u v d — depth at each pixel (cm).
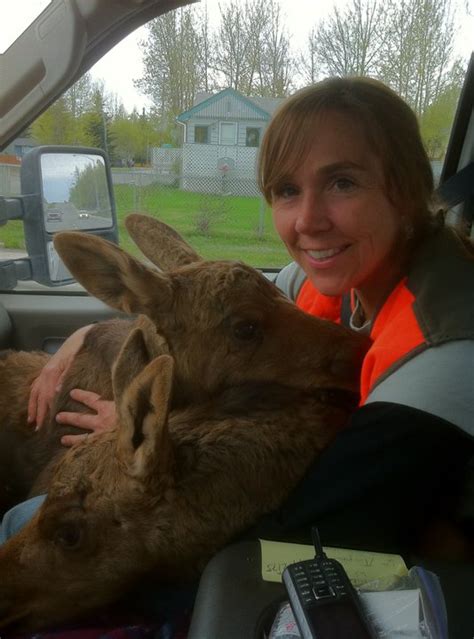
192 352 77
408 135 69
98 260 77
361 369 71
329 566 51
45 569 66
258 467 65
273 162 72
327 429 69
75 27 84
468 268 65
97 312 136
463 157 107
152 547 64
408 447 56
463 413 56
